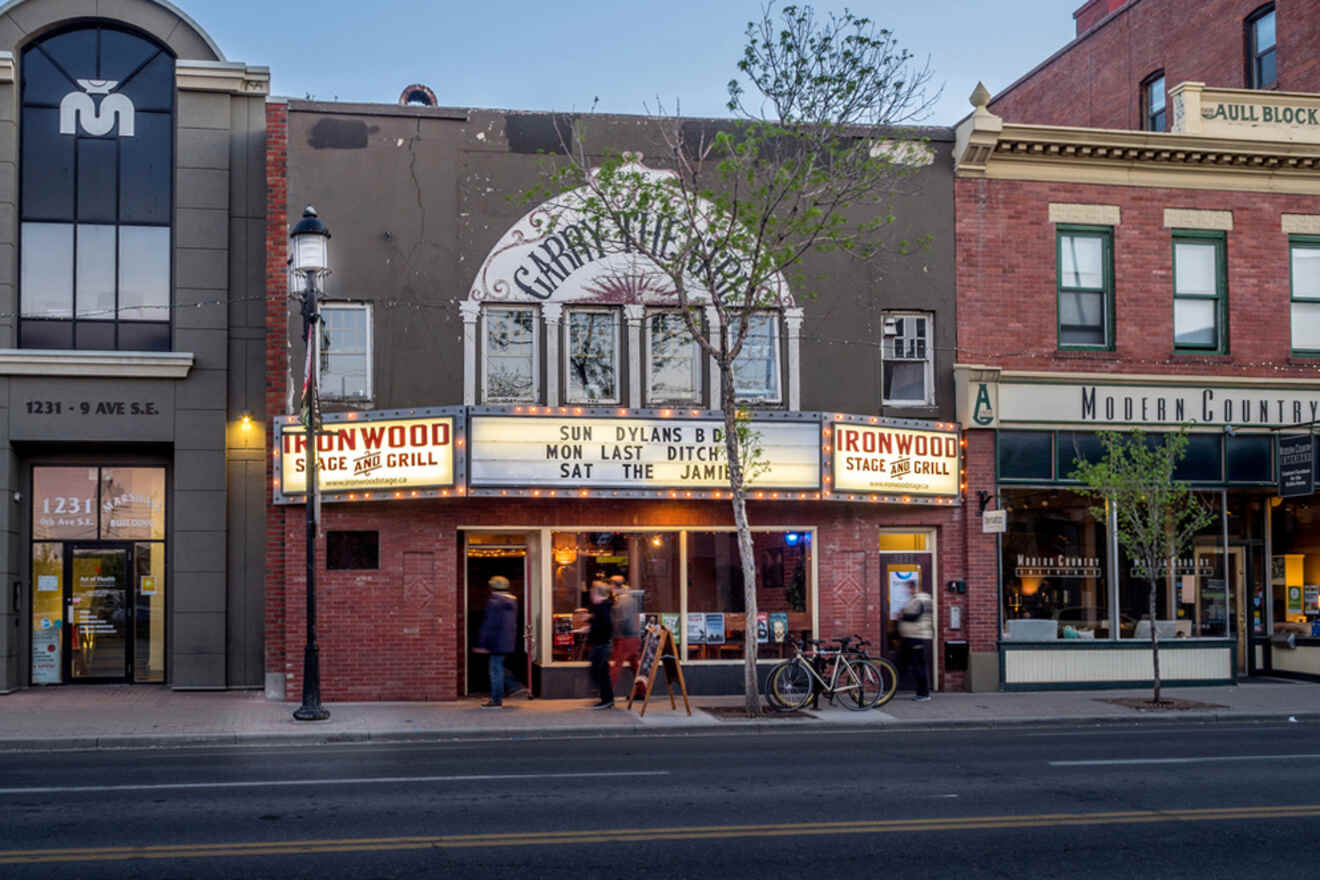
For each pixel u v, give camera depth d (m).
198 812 9.95
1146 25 29.50
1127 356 21.38
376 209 19.28
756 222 18.20
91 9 19.98
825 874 8.00
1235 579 22.47
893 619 20.55
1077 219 21.41
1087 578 21.20
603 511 19.52
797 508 20.14
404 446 18.50
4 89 19.48
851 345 20.50
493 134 19.66
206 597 19.67
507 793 10.88
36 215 19.86
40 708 17.48
